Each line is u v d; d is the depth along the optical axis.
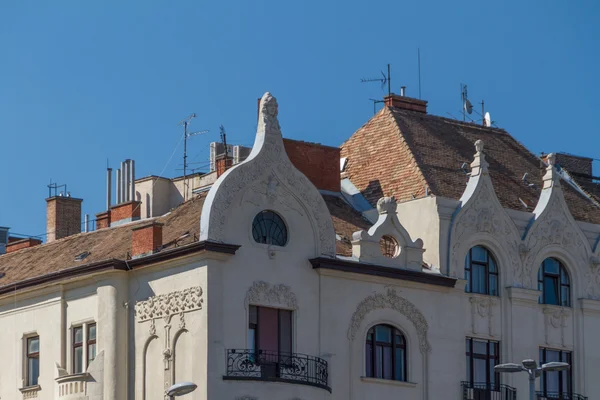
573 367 116.75
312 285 105.25
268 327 103.19
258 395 101.25
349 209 116.75
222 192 102.19
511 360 113.06
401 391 108.12
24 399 112.69
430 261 111.50
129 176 127.38
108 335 106.44
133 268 106.25
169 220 111.62
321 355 105.00
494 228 113.88
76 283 109.94
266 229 104.19
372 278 107.88
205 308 100.75
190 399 100.88
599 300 118.19
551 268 117.12
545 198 117.31
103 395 105.88
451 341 110.81
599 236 119.88
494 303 113.38
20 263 120.88
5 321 115.56
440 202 111.81
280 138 105.38
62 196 131.25
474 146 123.62
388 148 120.50
